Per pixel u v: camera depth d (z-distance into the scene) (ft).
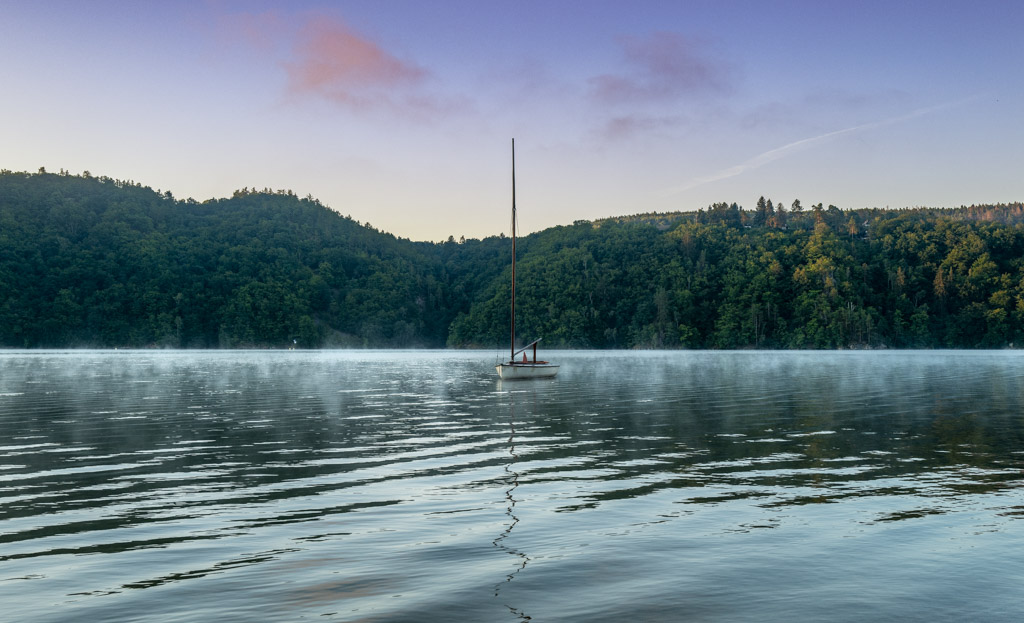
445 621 23.99
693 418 87.45
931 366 266.77
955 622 23.90
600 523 36.88
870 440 67.00
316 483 47.57
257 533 35.12
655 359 380.99
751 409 98.89
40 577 28.58
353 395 127.54
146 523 37.11
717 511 39.40
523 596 26.40
